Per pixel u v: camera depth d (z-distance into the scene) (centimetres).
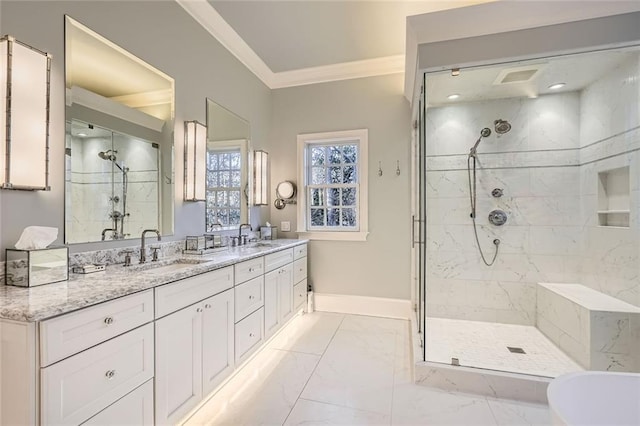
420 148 269
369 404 180
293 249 303
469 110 308
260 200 337
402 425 162
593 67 222
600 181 257
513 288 300
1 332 94
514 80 249
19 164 123
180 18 224
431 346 243
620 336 203
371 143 341
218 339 179
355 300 345
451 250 315
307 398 186
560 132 287
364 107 343
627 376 104
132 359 122
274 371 218
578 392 102
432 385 201
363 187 343
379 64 331
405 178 331
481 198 308
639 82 209
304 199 364
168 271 154
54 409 94
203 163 238
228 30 268
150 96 197
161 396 136
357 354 245
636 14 181
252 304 220
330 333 288
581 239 281
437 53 210
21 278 117
